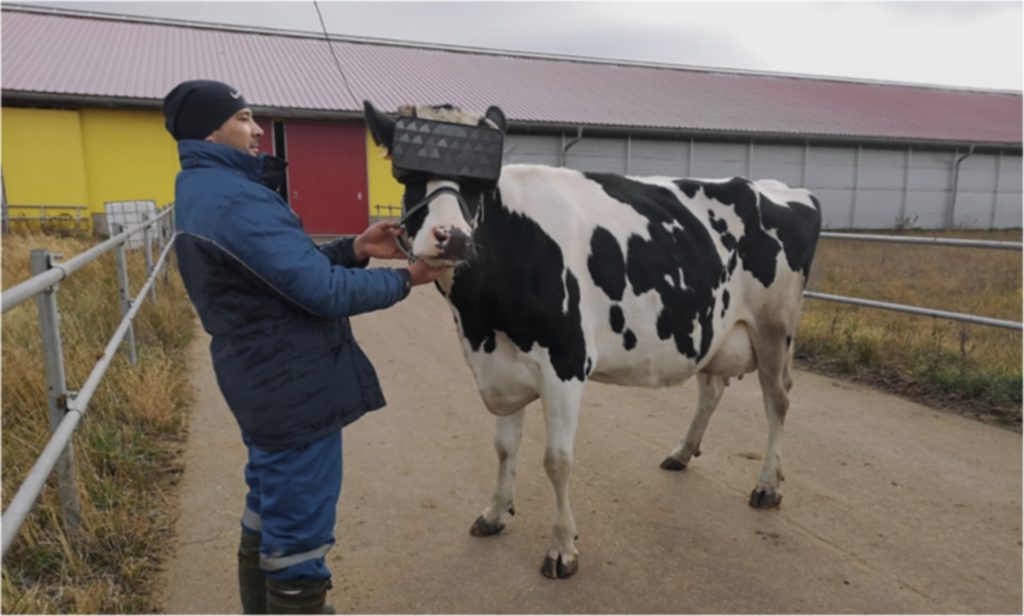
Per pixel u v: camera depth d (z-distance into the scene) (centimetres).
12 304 219
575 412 298
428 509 359
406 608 277
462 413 503
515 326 287
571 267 297
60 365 290
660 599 284
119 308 664
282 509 210
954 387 541
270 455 209
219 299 199
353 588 289
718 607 279
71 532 296
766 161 2841
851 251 1612
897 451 433
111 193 2016
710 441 450
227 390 205
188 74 2211
